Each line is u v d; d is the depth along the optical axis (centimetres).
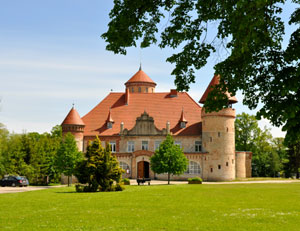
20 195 3372
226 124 6331
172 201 2708
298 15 1145
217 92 1277
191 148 6594
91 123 7050
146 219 1839
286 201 2697
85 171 3697
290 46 1090
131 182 5756
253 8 947
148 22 1350
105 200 2788
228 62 1232
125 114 7144
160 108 7169
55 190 4038
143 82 8225
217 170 6222
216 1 1223
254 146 8319
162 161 4962
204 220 1809
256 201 2698
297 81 977
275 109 1020
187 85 1402
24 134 7294
